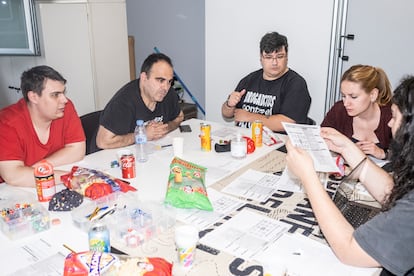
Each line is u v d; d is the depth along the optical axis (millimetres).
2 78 3717
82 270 1020
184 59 4938
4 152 1771
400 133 1098
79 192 1565
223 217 1445
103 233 1188
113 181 1616
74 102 3602
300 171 1282
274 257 1202
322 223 1188
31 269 1150
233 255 1211
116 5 3590
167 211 1471
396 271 1014
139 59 5289
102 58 3562
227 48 3693
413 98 1058
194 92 5012
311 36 3254
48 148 1994
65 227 1379
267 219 1432
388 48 3135
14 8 3299
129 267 1025
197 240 1178
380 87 2197
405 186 1102
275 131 2676
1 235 1336
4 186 1757
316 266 1161
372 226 1065
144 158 2043
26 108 1896
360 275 1123
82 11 3328
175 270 1138
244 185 1719
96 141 2346
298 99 2713
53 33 3398
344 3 3121
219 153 2125
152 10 4973
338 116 2430
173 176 1549
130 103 2385
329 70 3254
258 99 2896
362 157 1656
